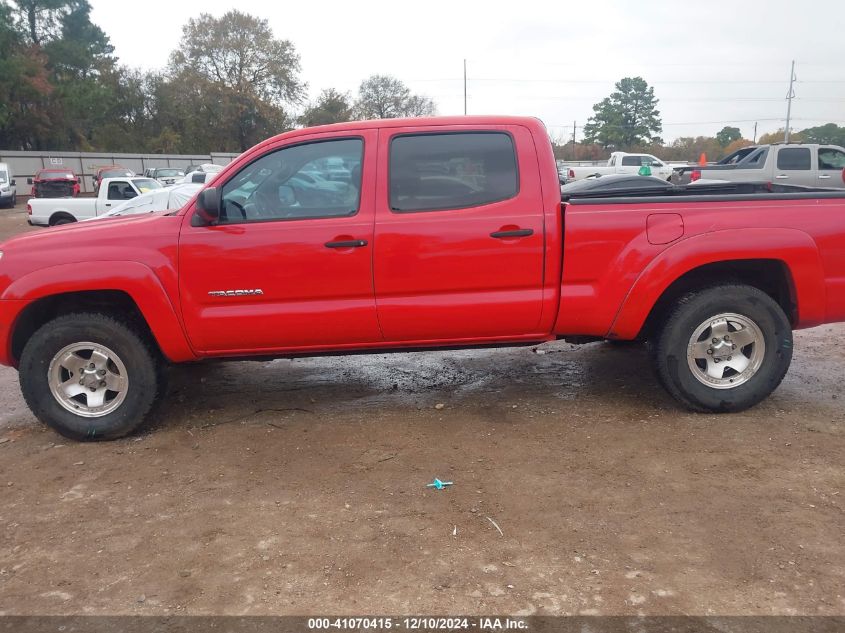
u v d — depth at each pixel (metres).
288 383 5.47
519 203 4.19
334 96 67.75
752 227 4.18
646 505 3.32
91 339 4.23
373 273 4.16
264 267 4.14
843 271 4.29
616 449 3.98
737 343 4.37
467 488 3.57
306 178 4.23
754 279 4.61
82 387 4.34
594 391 5.04
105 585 2.84
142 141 61.78
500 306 4.23
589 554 2.93
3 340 4.22
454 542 3.06
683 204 4.21
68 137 55.06
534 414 4.60
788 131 63.19
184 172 36.81
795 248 4.17
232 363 6.08
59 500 3.62
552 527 3.16
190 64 59.28
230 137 60.91
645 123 74.00
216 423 4.65
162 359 4.47
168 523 3.33
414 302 4.21
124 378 4.31
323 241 4.12
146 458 4.12
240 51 58.69
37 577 2.92
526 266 4.20
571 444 4.08
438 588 2.73
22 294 4.11
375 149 4.21
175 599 2.73
